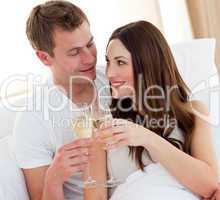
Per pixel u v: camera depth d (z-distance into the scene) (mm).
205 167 1276
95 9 2221
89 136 1280
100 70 1625
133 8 2314
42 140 1503
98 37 2246
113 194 1333
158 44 1326
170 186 1270
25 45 1963
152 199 1223
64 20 1395
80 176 1531
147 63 1315
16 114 1628
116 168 1399
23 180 1496
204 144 1357
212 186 1268
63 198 1399
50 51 1446
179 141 1384
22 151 1491
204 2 2430
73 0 2150
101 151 1402
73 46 1403
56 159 1345
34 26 1451
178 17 2453
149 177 1292
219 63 2467
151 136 1265
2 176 1445
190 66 1792
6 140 1569
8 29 1922
